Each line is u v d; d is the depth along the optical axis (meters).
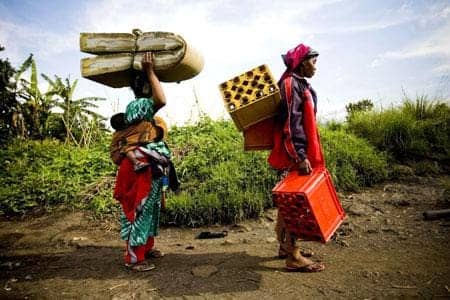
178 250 4.66
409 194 6.11
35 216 6.25
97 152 8.16
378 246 4.43
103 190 6.66
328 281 3.55
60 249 5.07
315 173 3.57
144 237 3.96
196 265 4.07
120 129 4.10
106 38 3.95
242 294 3.37
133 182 3.96
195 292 3.45
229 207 5.74
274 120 3.82
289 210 3.52
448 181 6.48
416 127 7.91
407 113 8.59
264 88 3.51
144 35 3.91
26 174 7.55
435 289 3.29
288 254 3.81
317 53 3.69
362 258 4.10
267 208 5.95
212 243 4.88
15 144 9.84
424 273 3.61
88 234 5.53
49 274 4.16
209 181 6.23
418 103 8.81
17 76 13.18
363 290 3.35
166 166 4.06
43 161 8.20
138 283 3.72
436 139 7.80
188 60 3.90
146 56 3.85
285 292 3.37
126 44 3.93
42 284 3.88
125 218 4.01
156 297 3.41
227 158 6.96
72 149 8.94
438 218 5.11
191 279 3.72
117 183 4.03
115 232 5.59
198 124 8.46
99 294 3.55
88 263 4.44
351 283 3.49
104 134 10.92
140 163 3.83
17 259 4.77
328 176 3.58
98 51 3.97
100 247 5.04
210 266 3.97
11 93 12.89
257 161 6.62
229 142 7.36
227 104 3.51
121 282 3.77
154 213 4.16
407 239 4.57
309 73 3.71
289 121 3.53
